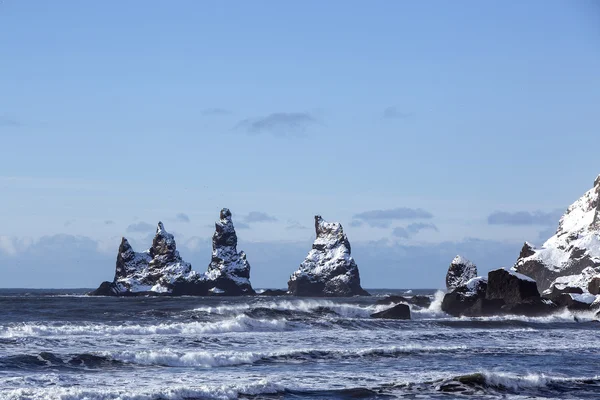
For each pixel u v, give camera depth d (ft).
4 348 228.43
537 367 229.66
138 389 173.68
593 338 325.83
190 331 305.53
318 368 217.36
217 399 167.63
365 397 176.65
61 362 205.98
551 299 494.18
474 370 219.20
